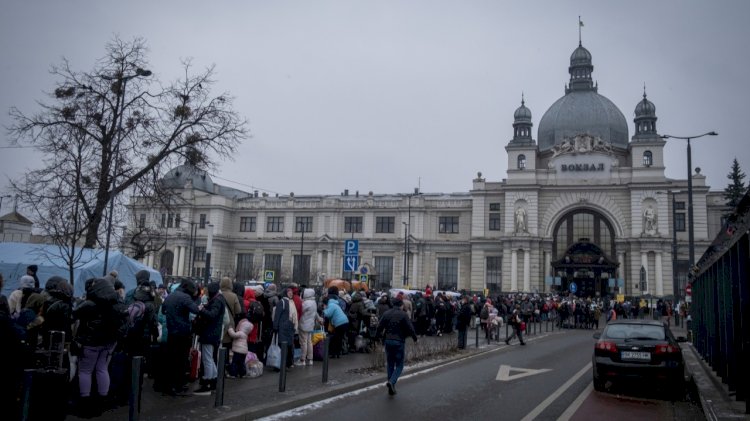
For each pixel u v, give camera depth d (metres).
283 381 12.44
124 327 10.00
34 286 13.38
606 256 59.75
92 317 9.68
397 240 71.44
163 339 12.20
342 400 12.33
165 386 11.84
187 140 28.66
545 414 11.19
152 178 28.81
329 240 73.19
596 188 63.81
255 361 14.62
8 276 21.17
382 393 13.24
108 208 24.55
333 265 73.12
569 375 16.42
